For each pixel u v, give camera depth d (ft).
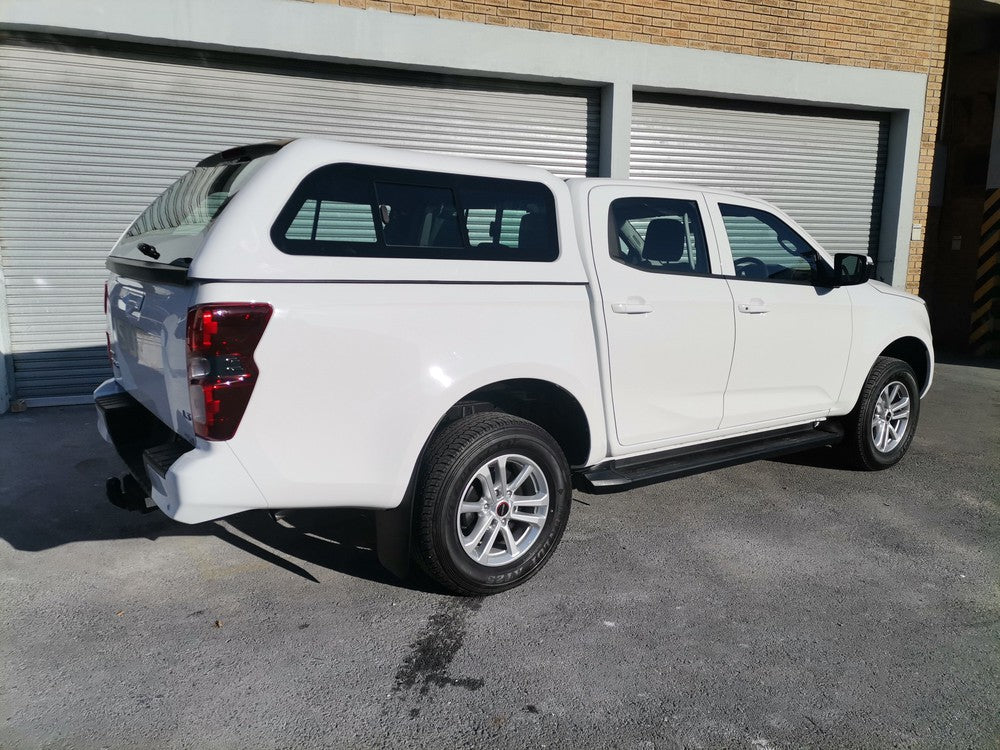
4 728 8.82
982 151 39.24
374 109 24.64
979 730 9.14
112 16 20.85
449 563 11.44
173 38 21.45
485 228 12.16
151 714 9.12
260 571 12.84
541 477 12.37
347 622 11.28
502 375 11.78
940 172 40.57
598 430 13.26
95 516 14.90
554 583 12.60
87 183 22.27
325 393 10.27
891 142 32.68
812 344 16.30
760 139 30.45
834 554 13.96
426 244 11.45
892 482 17.93
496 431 11.65
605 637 10.98
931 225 41.06
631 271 13.53
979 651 10.84
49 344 22.76
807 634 11.19
